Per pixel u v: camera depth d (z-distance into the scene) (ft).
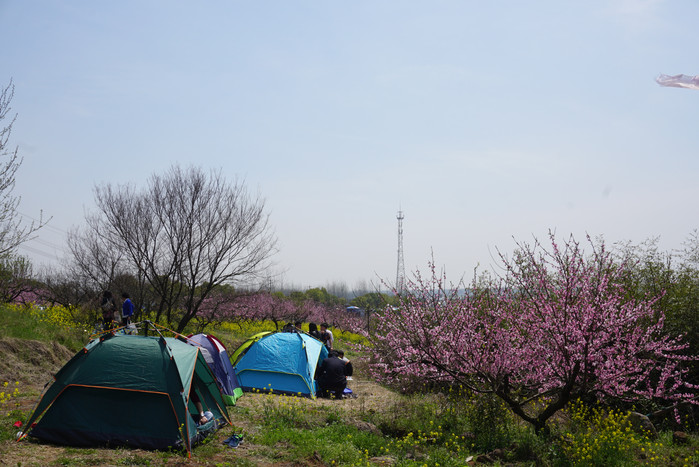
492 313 34.19
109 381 26.66
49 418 26.05
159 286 76.59
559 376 31.78
